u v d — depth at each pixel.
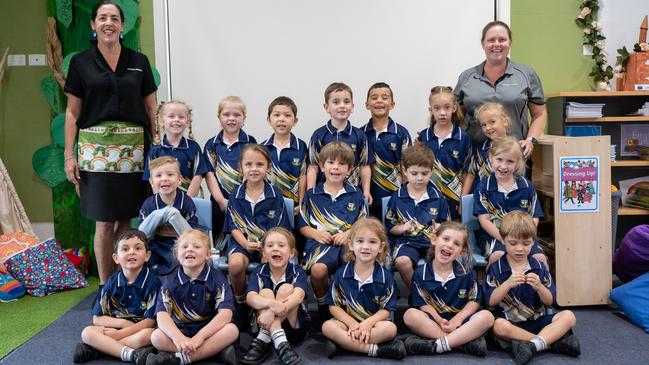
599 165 2.95
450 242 2.47
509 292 2.51
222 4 3.71
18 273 3.43
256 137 3.81
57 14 3.70
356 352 2.49
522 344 2.33
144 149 3.19
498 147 2.84
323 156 2.87
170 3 3.70
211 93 3.76
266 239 2.55
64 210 3.88
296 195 3.19
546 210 3.18
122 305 2.51
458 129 3.18
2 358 2.47
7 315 3.05
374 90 3.24
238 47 3.74
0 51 3.87
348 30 3.73
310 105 3.79
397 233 2.88
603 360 2.35
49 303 3.27
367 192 3.15
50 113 3.93
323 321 2.78
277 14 3.72
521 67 3.31
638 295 2.77
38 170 3.83
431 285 2.53
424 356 2.45
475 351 2.42
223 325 2.39
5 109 3.92
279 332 2.42
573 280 2.97
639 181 4.00
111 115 3.05
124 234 2.50
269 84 3.77
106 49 3.06
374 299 2.50
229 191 3.16
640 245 2.98
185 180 3.15
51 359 2.46
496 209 2.88
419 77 3.77
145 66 3.19
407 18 3.73
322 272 2.65
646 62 3.69
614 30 3.86
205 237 2.45
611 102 3.90
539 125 3.32
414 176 2.85
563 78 3.91
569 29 3.88
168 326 2.35
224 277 2.52
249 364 2.38
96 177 3.07
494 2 3.73
